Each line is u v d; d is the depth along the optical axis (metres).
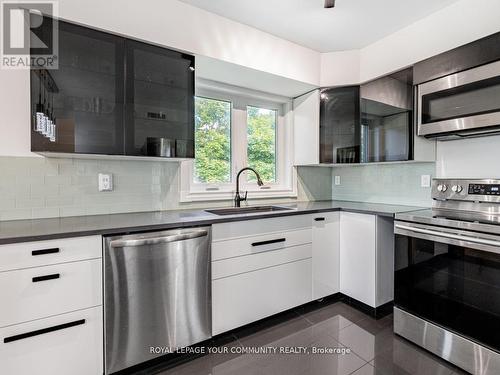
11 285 1.16
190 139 1.82
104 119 1.54
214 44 1.88
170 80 1.75
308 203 2.74
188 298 1.61
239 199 2.36
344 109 2.44
